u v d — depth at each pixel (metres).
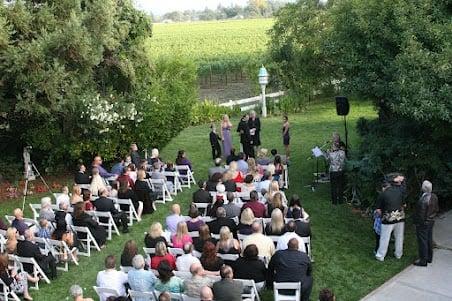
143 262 9.11
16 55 15.50
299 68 28.03
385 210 10.98
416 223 10.76
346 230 12.84
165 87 21.08
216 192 13.47
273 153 16.09
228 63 43.94
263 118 27.09
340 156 14.27
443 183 13.09
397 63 11.77
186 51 63.06
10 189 17.67
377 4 13.16
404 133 13.34
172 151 21.59
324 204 14.59
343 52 13.53
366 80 13.13
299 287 8.79
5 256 10.23
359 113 26.47
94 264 11.91
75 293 8.16
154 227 10.59
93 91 17.94
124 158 18.28
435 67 11.20
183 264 9.41
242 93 40.00
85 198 13.21
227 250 10.02
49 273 11.32
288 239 9.79
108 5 17.75
